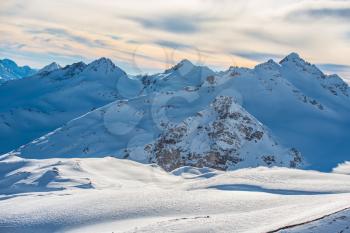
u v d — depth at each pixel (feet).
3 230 180.55
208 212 182.09
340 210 144.25
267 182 275.59
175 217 176.45
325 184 264.93
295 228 127.65
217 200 201.26
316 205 168.04
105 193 230.89
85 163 394.52
